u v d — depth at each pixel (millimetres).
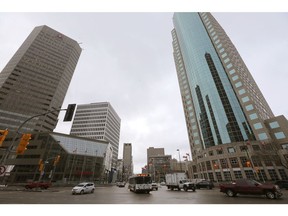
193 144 67875
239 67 68438
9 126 79375
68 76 118625
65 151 70625
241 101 56125
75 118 131000
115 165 136750
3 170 12422
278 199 12969
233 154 47906
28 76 97500
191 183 26484
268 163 43312
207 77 65562
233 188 15492
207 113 60250
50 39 119312
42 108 93312
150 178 24172
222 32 83438
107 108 133375
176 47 101688
